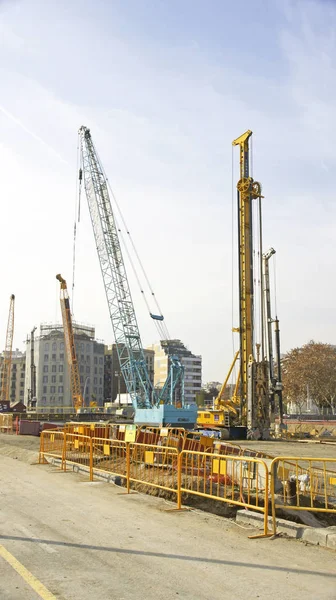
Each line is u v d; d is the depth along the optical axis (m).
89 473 16.38
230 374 53.91
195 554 7.83
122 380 162.25
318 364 87.31
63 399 143.50
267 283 55.16
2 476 16.30
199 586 6.43
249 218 52.69
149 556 7.67
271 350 55.50
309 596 6.15
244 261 52.19
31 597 5.91
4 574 6.69
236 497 13.16
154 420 54.19
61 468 18.12
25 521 9.77
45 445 23.48
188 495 13.77
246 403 50.56
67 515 10.39
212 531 9.34
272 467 9.59
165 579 6.67
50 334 148.62
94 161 70.69
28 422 42.06
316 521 12.52
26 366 150.62
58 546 8.05
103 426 21.50
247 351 50.97
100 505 11.55
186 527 9.62
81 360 148.88
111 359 166.50
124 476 14.27
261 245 54.47
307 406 107.62
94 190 69.69
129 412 85.69
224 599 6.01
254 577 6.82
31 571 6.82
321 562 7.55
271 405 58.34
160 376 195.00
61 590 6.17
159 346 199.25
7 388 126.94
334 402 92.00
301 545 8.50
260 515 9.95
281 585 6.52
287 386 88.88
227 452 17.94
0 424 46.81
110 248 68.19
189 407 56.28
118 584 6.44
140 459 15.91
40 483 14.80
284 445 41.81
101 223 69.19
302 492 14.58
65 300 96.44
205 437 19.58
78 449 19.50
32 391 126.38
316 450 36.31
